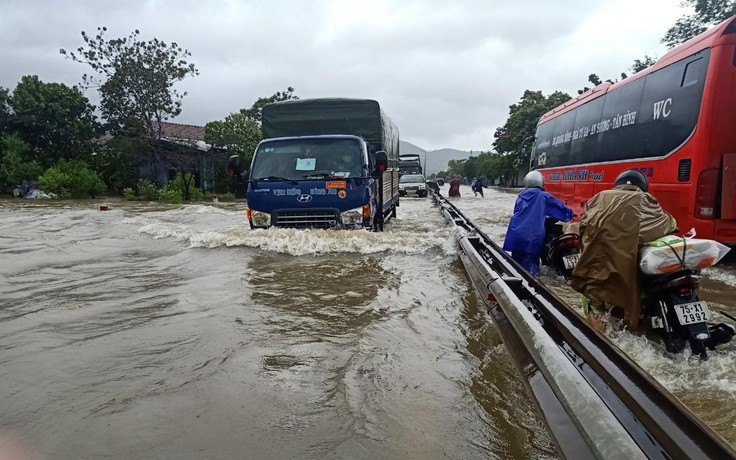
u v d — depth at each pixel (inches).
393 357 126.1
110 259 272.5
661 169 277.3
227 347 132.2
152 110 1168.2
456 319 159.5
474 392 106.7
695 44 253.6
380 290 197.8
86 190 1077.1
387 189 451.5
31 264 258.8
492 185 2568.9
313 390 106.5
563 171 456.1
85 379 111.8
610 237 140.9
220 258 266.8
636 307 136.9
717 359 125.3
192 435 88.3
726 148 238.4
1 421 93.3
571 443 66.8
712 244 128.3
